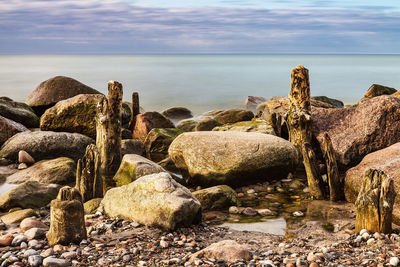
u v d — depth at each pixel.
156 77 50.66
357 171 7.99
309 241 6.02
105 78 48.25
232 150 9.30
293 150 9.68
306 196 8.55
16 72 59.38
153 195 6.75
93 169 8.41
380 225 5.91
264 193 8.87
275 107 15.20
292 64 105.81
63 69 71.12
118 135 10.25
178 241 5.94
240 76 52.88
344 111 11.16
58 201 5.86
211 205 7.86
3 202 8.01
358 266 4.86
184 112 23.17
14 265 5.13
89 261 5.27
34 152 11.10
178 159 10.30
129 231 6.37
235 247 5.33
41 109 17.75
